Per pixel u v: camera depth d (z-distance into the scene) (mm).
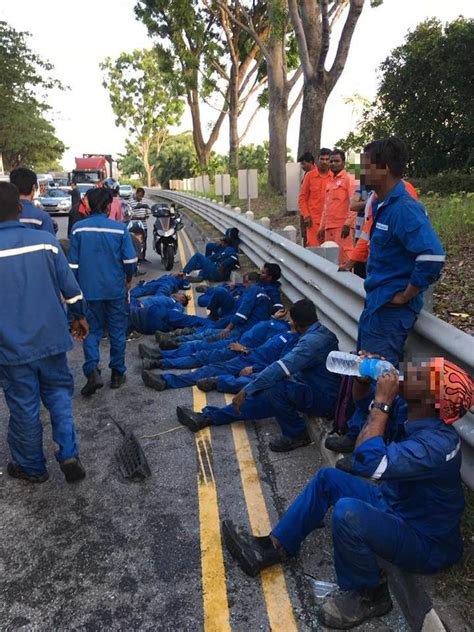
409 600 2338
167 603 2602
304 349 3742
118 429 4391
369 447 2205
